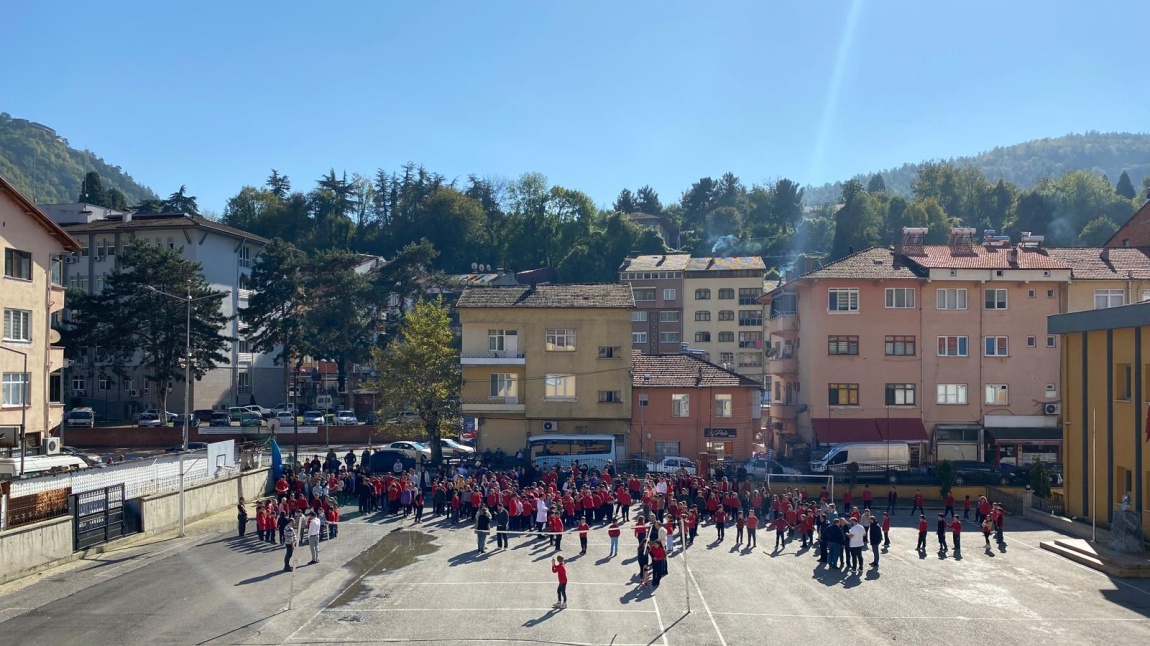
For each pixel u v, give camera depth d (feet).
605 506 140.15
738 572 106.73
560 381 208.03
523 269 497.05
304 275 294.87
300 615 86.17
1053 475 175.42
